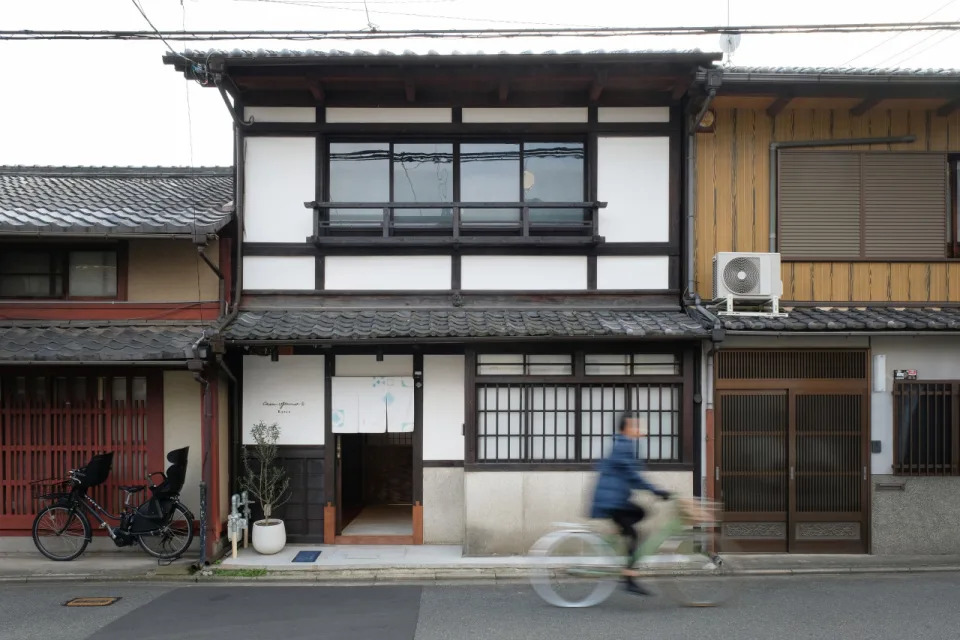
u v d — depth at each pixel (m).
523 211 8.81
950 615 6.24
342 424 8.83
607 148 9.02
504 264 9.02
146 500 8.46
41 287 8.82
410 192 9.12
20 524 8.32
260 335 7.89
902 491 8.62
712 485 8.46
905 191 9.16
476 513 8.35
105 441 8.54
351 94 8.95
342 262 8.98
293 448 8.84
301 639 5.64
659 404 8.59
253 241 8.93
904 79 8.27
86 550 8.32
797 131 9.16
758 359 8.66
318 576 7.53
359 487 10.62
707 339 8.09
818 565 7.96
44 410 8.52
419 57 8.05
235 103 8.95
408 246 8.95
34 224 7.79
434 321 8.35
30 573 7.55
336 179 9.12
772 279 8.46
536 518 8.35
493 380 8.51
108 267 8.87
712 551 8.22
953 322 8.24
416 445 8.86
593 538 6.54
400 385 8.86
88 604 6.59
